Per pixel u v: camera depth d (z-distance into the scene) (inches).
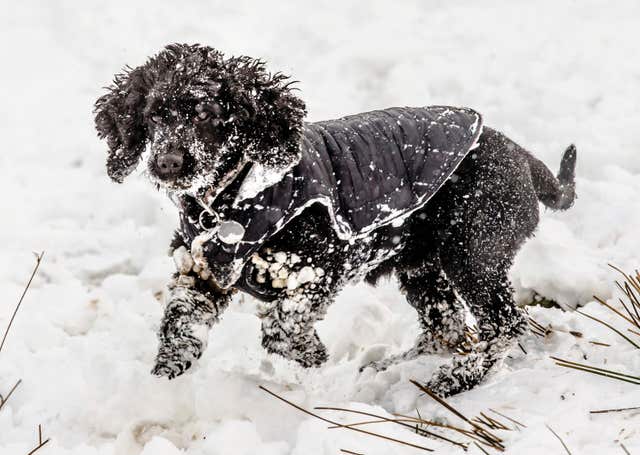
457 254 229.6
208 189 205.6
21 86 449.1
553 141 376.5
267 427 201.6
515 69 440.5
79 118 423.2
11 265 307.6
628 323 238.8
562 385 202.2
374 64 452.1
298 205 202.1
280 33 493.4
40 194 362.3
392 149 219.1
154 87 205.5
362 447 182.4
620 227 304.0
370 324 267.4
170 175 197.5
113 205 349.7
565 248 282.7
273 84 207.6
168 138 200.1
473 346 233.0
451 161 221.6
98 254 323.0
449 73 436.8
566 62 441.4
